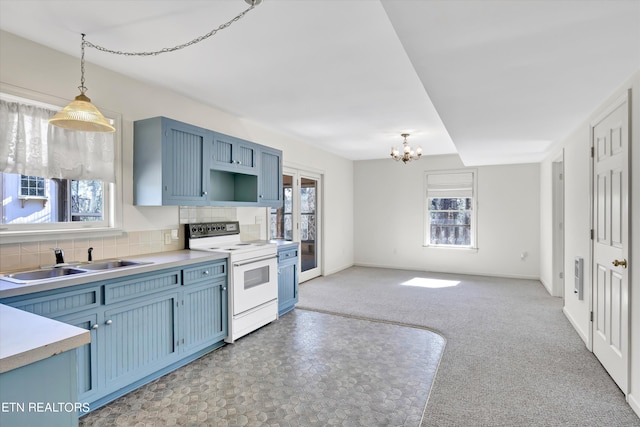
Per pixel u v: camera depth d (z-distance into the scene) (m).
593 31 1.70
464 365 2.76
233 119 4.07
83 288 2.05
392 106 3.70
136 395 2.32
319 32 2.19
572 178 3.73
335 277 6.27
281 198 4.41
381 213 7.36
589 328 3.04
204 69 2.76
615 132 2.51
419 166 7.04
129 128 2.90
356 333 3.47
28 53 2.29
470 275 6.49
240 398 2.29
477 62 2.08
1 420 0.95
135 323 2.36
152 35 2.24
